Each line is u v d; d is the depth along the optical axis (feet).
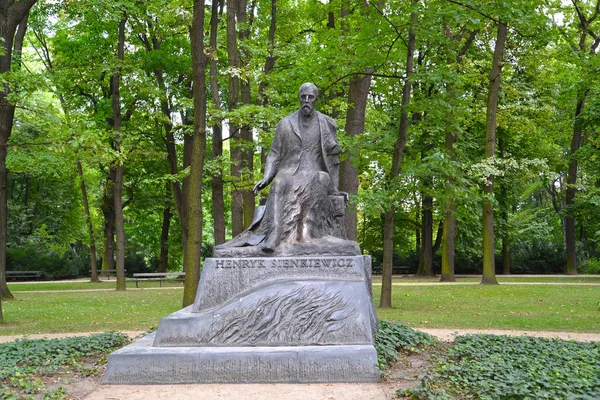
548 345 28.76
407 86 53.47
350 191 59.47
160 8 61.46
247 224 67.36
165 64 88.12
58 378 23.95
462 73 82.53
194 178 44.57
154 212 130.72
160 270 122.83
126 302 63.00
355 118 57.98
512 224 122.01
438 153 47.80
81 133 43.60
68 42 87.25
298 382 22.84
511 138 106.32
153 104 92.79
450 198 52.65
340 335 24.23
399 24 50.14
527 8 49.85
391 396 20.49
